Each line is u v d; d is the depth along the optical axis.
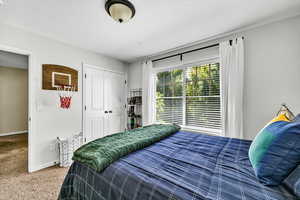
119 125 3.81
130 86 4.09
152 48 2.97
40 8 1.67
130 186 0.82
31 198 1.64
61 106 2.63
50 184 1.91
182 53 2.94
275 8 1.69
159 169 0.95
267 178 0.79
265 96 2.02
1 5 1.61
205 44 2.64
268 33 2.01
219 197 0.66
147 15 1.82
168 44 2.75
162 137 1.72
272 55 1.97
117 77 3.78
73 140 2.62
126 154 1.20
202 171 0.93
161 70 3.39
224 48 2.30
